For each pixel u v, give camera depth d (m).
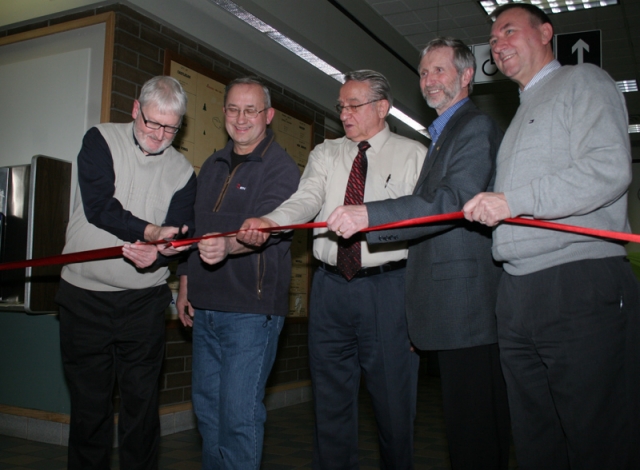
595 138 1.51
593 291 1.52
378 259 2.22
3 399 3.80
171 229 2.01
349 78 2.37
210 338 2.27
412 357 2.29
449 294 1.92
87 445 2.13
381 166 2.32
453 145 1.93
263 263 2.14
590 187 1.46
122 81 3.52
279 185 2.26
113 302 2.12
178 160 2.28
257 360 2.11
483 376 1.92
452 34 6.54
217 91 4.29
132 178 2.14
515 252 1.65
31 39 3.86
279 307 2.18
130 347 2.17
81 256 1.97
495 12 1.95
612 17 6.00
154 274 2.17
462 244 1.93
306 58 5.27
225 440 2.05
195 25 4.10
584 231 1.44
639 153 10.02
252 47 4.68
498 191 1.74
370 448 3.62
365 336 2.25
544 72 1.80
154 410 2.22
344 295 2.25
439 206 1.77
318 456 2.29
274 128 4.95
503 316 1.74
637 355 1.52
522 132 1.71
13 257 3.57
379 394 2.24
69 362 2.15
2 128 3.92
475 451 1.91
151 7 3.73
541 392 1.70
